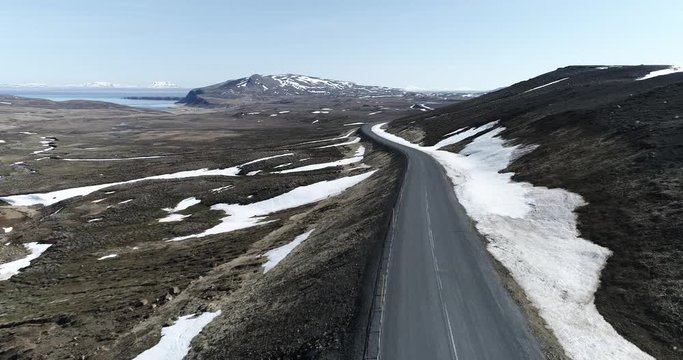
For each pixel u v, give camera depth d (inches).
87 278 1320.1
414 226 1090.7
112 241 1686.8
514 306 685.9
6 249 1696.6
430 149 2758.4
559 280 753.6
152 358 766.5
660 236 789.2
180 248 1517.0
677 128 1284.4
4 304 1175.6
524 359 555.5
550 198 1172.5
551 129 1934.1
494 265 844.0
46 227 1925.4
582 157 1405.0
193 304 984.3
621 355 544.4
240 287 1032.2
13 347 901.2
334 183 2143.2
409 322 647.8
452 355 569.9
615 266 757.9
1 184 2827.3
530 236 973.2
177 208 2127.2
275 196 2086.6
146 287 1162.0
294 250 1202.6
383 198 1437.0
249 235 1544.0
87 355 832.9
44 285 1299.2
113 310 1032.8
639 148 1247.5
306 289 828.6
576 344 575.5
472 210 1218.0
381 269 836.0
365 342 598.9
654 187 978.7
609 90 2588.6
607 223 917.8
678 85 1924.2
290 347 637.3
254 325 756.6
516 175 1528.1
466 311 676.7
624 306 645.9
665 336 565.3
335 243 1095.6
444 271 822.5
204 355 719.1
